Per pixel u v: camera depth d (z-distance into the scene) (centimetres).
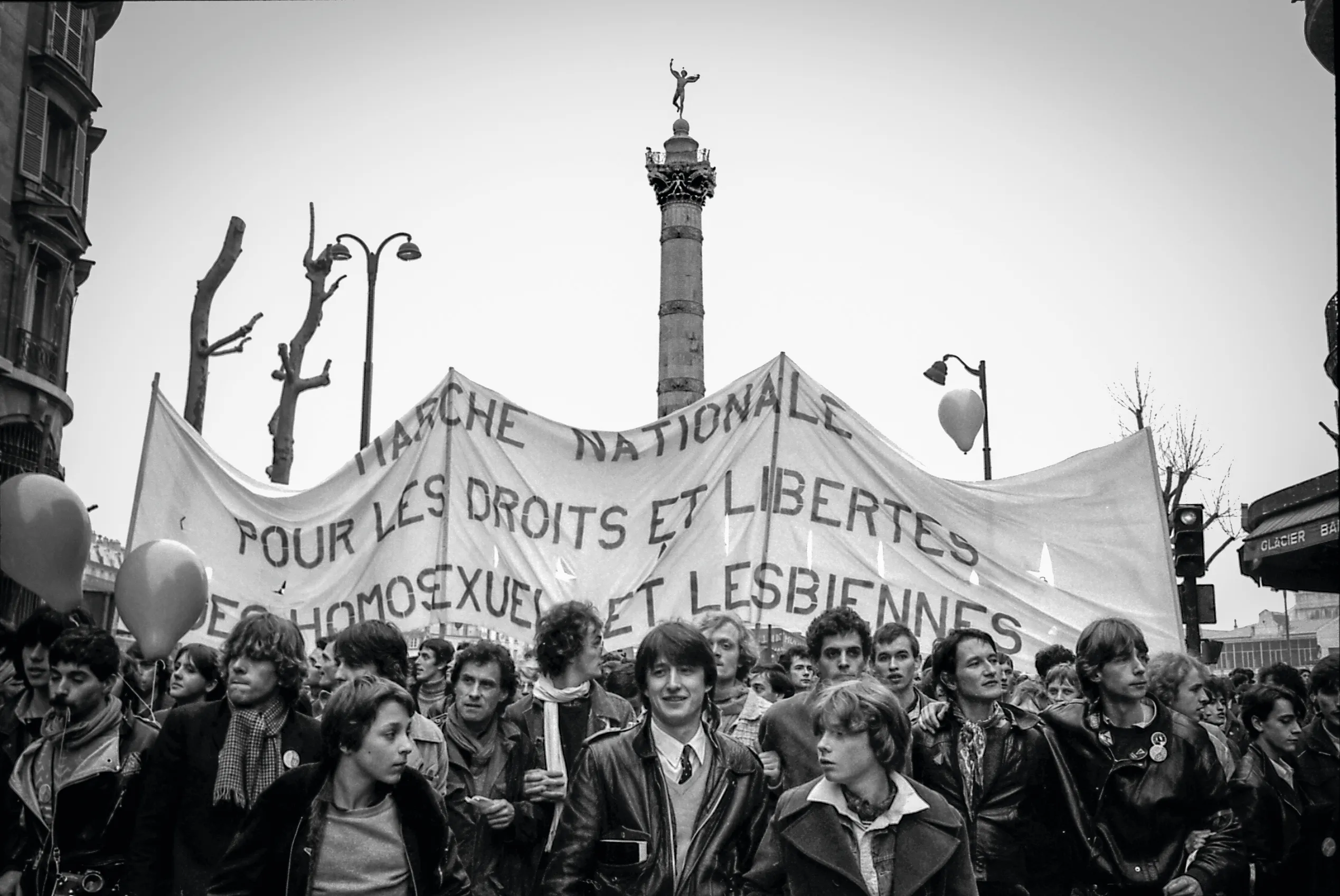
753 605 1010
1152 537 996
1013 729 636
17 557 689
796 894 500
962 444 1083
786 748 649
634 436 1044
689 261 4141
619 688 920
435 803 519
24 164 2227
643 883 531
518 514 1028
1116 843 616
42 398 2250
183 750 596
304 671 622
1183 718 632
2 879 613
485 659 691
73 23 2323
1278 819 647
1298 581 1470
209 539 1000
